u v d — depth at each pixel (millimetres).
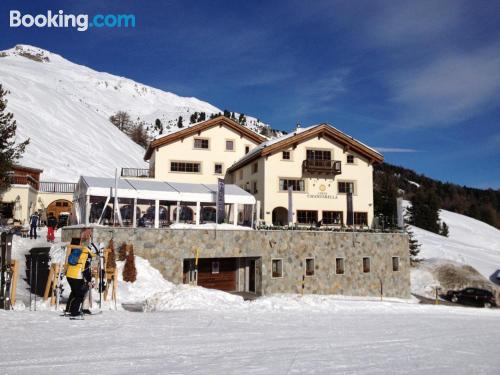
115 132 118125
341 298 26172
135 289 19031
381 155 36562
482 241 85000
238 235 24906
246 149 42219
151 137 163000
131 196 25281
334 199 35656
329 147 36031
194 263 25625
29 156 60469
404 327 10906
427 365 6586
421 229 71188
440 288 36594
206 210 36531
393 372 6074
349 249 28578
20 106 85938
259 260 25719
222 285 26656
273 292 25531
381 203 53500
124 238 21781
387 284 29812
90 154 81750
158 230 22641
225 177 42125
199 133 40750
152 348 7121
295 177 34812
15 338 7410
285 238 26422
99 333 8180
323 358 6859
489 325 12250
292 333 9188
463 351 7906
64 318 9672
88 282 10289
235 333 8875
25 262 21312
